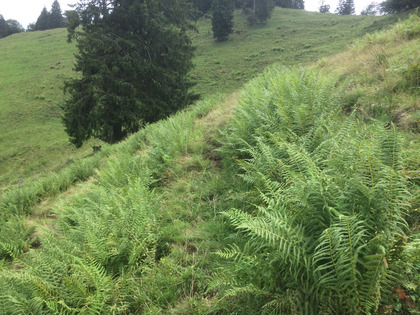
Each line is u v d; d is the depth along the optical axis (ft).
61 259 10.14
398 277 6.18
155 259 10.46
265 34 188.75
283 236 6.85
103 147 34.91
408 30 26.84
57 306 8.07
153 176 17.37
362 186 6.72
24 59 169.48
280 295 6.79
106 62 54.13
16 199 22.35
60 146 86.17
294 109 14.10
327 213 7.22
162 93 60.44
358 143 7.46
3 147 88.99
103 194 14.46
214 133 20.76
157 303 8.35
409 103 14.24
